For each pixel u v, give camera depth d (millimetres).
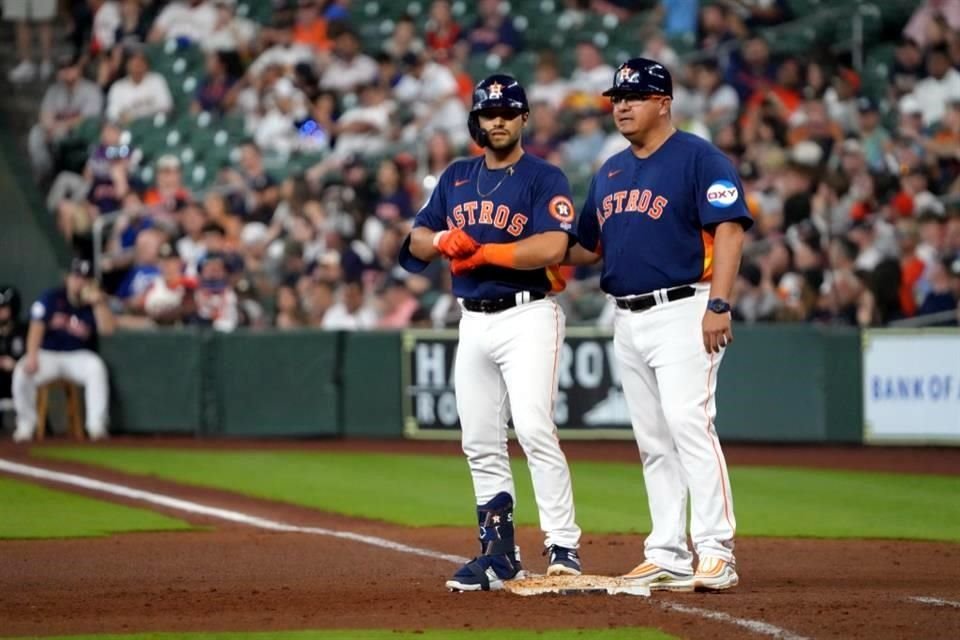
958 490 42125
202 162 69875
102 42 76438
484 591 24250
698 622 20938
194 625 21219
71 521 36031
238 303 60094
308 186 62719
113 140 69125
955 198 56438
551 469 24422
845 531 34344
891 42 66750
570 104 64625
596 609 22172
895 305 54500
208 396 57156
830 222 55969
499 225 24375
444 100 65438
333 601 23453
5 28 80500
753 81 63562
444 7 71000
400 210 61031
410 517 37094
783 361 53000
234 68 72562
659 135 24453
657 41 66125
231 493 41969
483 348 24484
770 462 49188
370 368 56125
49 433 57812
